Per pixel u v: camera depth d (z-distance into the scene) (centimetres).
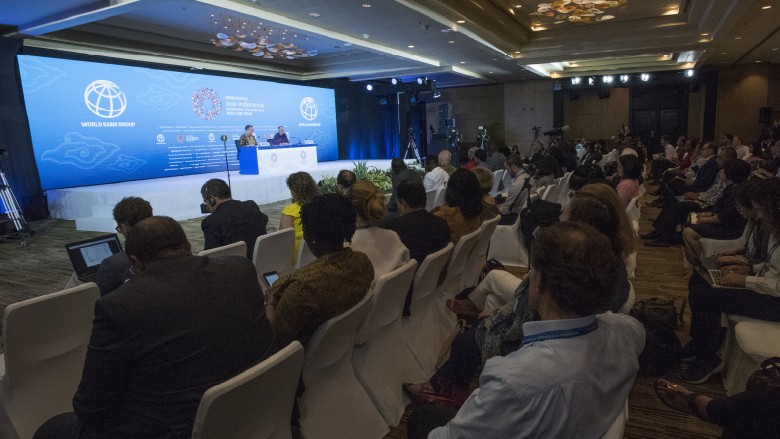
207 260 153
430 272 260
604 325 117
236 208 359
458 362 228
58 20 776
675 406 187
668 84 1736
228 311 145
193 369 136
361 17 846
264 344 154
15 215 783
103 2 715
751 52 1418
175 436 136
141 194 866
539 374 104
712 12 857
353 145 1764
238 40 992
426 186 690
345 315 188
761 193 237
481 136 1636
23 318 180
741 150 965
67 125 976
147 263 150
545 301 115
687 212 574
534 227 436
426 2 791
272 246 319
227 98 1313
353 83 1745
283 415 157
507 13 1001
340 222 197
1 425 184
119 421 139
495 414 106
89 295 203
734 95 1731
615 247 207
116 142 1065
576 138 1973
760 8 900
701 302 270
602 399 108
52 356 193
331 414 205
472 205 329
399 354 252
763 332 234
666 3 946
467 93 2005
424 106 2044
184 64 1183
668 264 508
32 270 594
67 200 923
